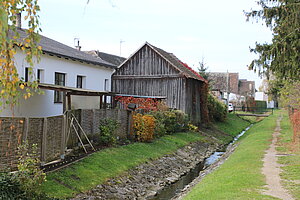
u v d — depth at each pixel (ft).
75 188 30.91
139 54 95.45
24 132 29.63
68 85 61.41
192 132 87.04
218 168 43.24
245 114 170.50
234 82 258.57
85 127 45.11
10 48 14.88
